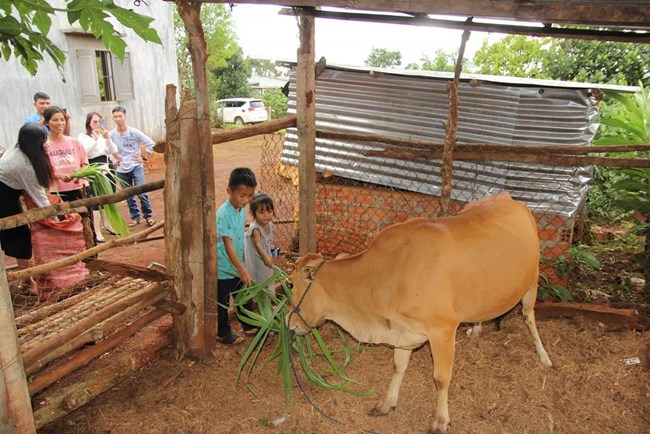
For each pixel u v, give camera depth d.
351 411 3.27
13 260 6.04
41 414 2.88
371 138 4.43
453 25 3.63
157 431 3.03
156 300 3.59
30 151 4.18
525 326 4.20
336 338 4.16
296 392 3.47
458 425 3.13
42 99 5.91
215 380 3.54
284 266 4.92
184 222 3.49
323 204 5.68
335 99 5.62
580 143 4.74
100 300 3.75
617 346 3.87
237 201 3.68
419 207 5.33
